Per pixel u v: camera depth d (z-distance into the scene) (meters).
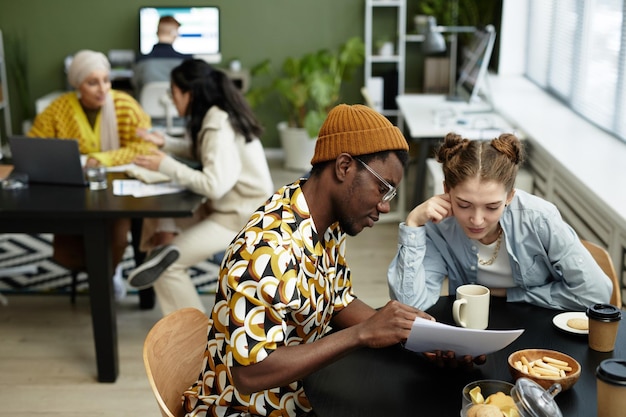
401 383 1.69
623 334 1.92
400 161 1.63
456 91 6.32
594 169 3.54
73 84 3.83
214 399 1.72
